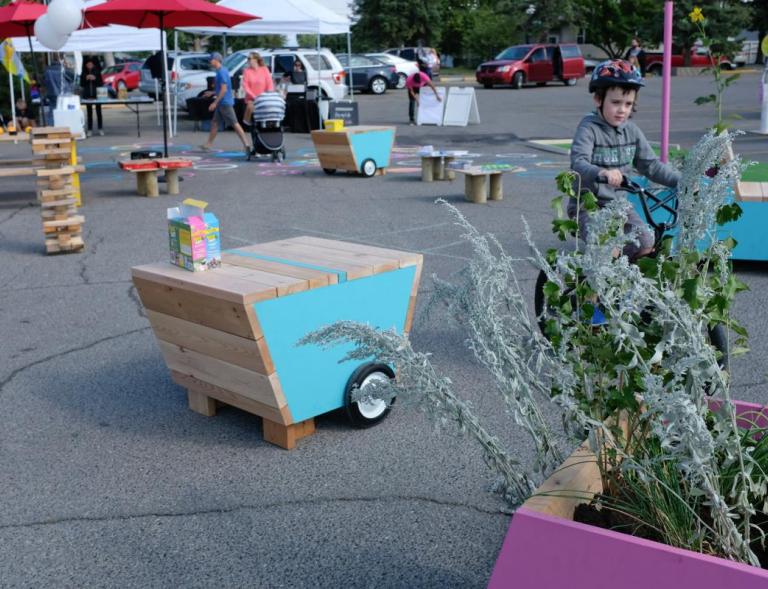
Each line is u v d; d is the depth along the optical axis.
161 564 3.35
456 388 5.05
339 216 10.90
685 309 2.26
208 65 27.00
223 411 4.84
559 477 2.47
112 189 13.59
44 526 3.65
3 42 21.28
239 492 3.89
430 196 12.23
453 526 3.56
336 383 4.40
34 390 5.24
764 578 1.96
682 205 2.49
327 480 3.98
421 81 23.16
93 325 6.53
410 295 4.66
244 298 3.95
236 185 13.77
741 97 29.16
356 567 3.29
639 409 2.49
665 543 2.35
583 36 58.88
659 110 25.41
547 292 2.54
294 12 19.83
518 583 2.26
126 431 4.60
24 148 19.20
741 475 2.27
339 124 14.52
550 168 14.93
